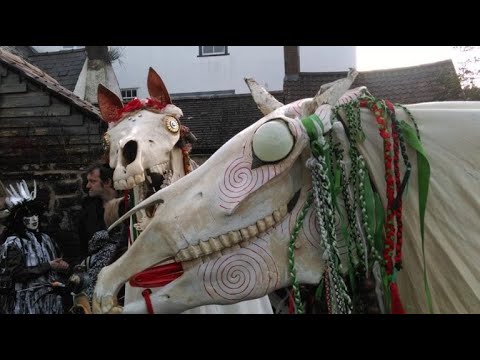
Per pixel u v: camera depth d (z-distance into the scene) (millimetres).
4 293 4145
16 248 4250
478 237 1553
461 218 1575
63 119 6941
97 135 6895
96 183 4227
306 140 1582
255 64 20156
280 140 1536
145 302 1606
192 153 10539
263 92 1935
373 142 1687
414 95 9578
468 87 9266
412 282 1650
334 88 1675
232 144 1634
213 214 1559
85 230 4328
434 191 1608
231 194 1557
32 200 4633
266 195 1587
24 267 4230
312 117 1613
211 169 1614
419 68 10180
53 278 4422
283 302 2023
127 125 2672
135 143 2564
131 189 2764
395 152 1632
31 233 4484
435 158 1619
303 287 1745
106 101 2920
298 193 1637
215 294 1575
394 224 1616
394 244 1615
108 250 3479
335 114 1684
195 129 11234
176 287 1592
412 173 1635
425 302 1628
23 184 5711
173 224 1562
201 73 20578
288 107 1733
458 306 1574
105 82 9508
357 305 1644
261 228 1575
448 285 1588
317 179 1593
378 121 1646
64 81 13180
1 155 6969
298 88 10539
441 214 1597
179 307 1597
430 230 1608
